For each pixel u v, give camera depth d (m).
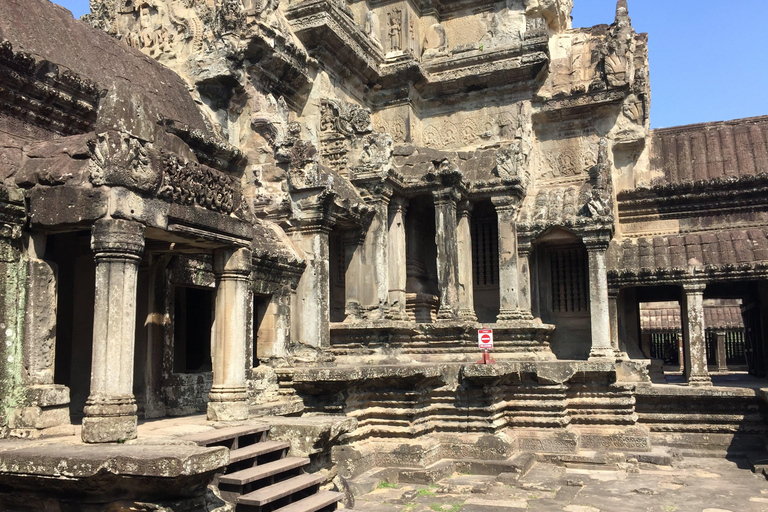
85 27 12.52
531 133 20.31
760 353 22.03
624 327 19.70
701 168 19.72
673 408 16.17
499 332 17.59
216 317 9.66
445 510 10.36
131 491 6.41
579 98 19.72
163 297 10.92
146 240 9.71
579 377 15.30
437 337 17.08
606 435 14.88
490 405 13.95
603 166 18.16
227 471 8.21
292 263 13.92
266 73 16.14
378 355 15.77
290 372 12.61
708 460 14.71
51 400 8.28
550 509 10.48
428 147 20.75
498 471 12.97
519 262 18.16
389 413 13.39
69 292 10.41
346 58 18.75
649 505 10.80
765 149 19.55
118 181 7.46
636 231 20.00
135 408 7.52
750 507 10.71
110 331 7.36
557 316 19.41
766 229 18.20
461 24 21.38
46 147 8.61
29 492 6.59
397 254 17.12
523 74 19.89
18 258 8.47
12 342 8.33
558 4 20.66
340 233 17.50
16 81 9.35
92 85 10.72
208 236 8.86
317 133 17.61
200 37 15.68
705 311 31.64
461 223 18.14
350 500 10.07
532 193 19.31
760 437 15.30
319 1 17.20
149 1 16.25
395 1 20.69
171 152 8.22
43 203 8.10
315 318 14.23
